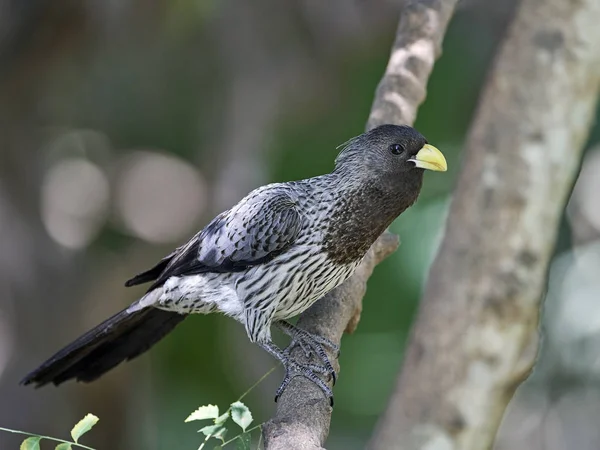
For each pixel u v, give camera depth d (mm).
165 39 15234
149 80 16312
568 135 3361
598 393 15102
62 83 15188
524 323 3348
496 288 3330
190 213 18734
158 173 19203
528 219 3346
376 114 8547
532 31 3348
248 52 15352
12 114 14734
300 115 15594
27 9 13414
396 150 7375
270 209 7469
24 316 14711
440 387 3340
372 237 7551
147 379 15562
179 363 15383
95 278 16391
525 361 3381
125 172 19281
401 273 14828
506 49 3396
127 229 18688
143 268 17969
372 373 15469
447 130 15414
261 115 15406
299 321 7703
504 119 3375
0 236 14742
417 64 8852
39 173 15266
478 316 3334
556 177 3361
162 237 18562
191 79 16234
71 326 15336
